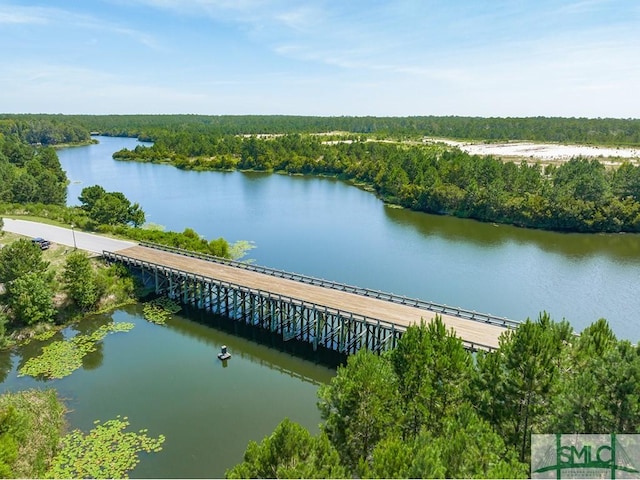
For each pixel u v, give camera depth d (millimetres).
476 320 35594
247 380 34688
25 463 22812
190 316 45781
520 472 15406
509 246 71812
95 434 28125
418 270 59844
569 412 17875
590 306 49000
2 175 89250
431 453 14891
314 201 105375
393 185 106500
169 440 27703
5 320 39594
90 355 38281
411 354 21797
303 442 16578
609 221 80688
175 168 153250
